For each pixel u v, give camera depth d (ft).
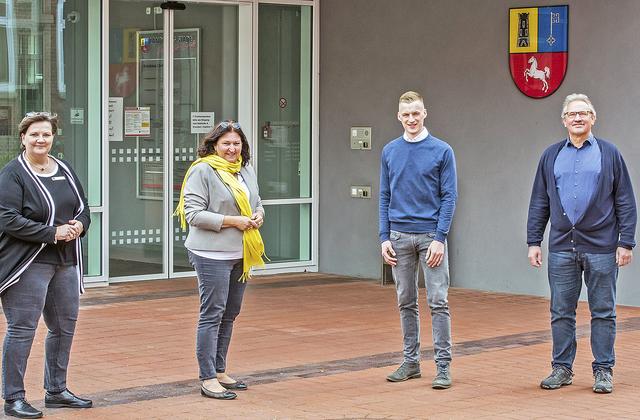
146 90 44.52
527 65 41.73
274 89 47.83
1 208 22.16
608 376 25.59
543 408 23.88
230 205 24.67
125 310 37.58
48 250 22.79
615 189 25.64
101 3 42.75
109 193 43.83
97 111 42.93
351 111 47.37
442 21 44.16
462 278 44.27
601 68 39.91
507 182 42.65
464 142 43.86
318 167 48.85
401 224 26.04
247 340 32.53
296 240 48.96
